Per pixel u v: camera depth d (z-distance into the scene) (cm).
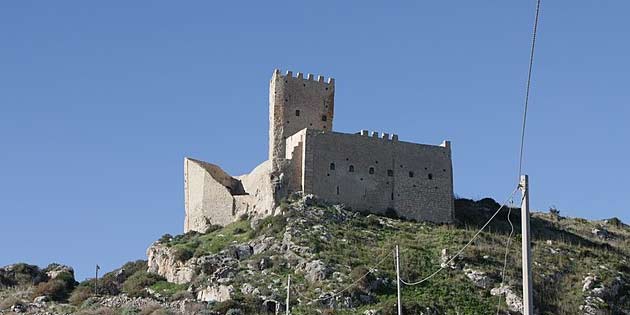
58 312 13438
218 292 13288
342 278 13225
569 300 13562
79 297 14300
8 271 15775
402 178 16288
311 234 14438
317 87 17025
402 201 16162
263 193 16000
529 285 6238
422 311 12544
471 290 13388
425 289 13288
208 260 14262
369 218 15412
